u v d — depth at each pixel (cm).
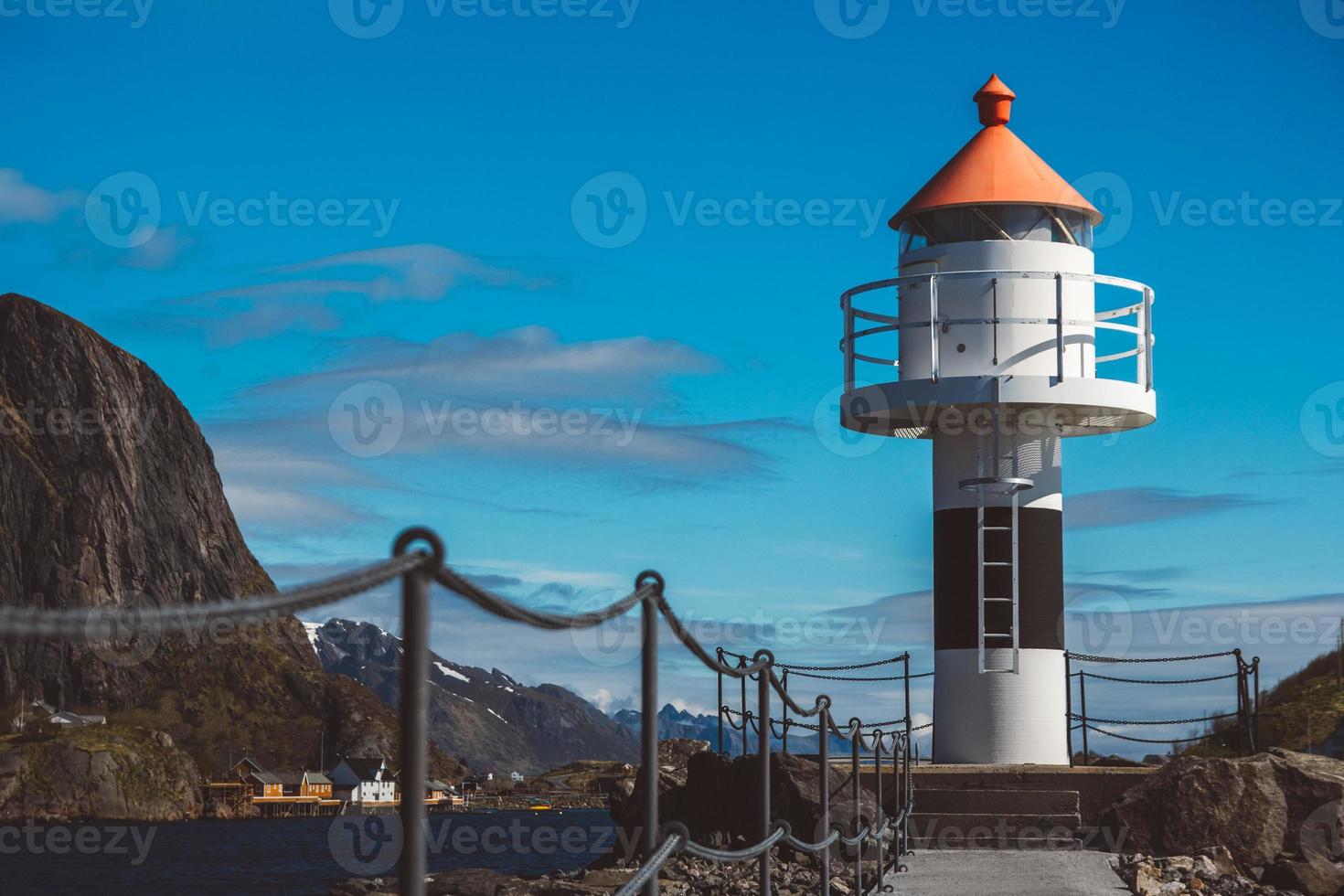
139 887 7281
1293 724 4359
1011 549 2408
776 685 1084
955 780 2292
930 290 2445
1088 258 2469
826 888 1278
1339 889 1895
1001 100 2625
